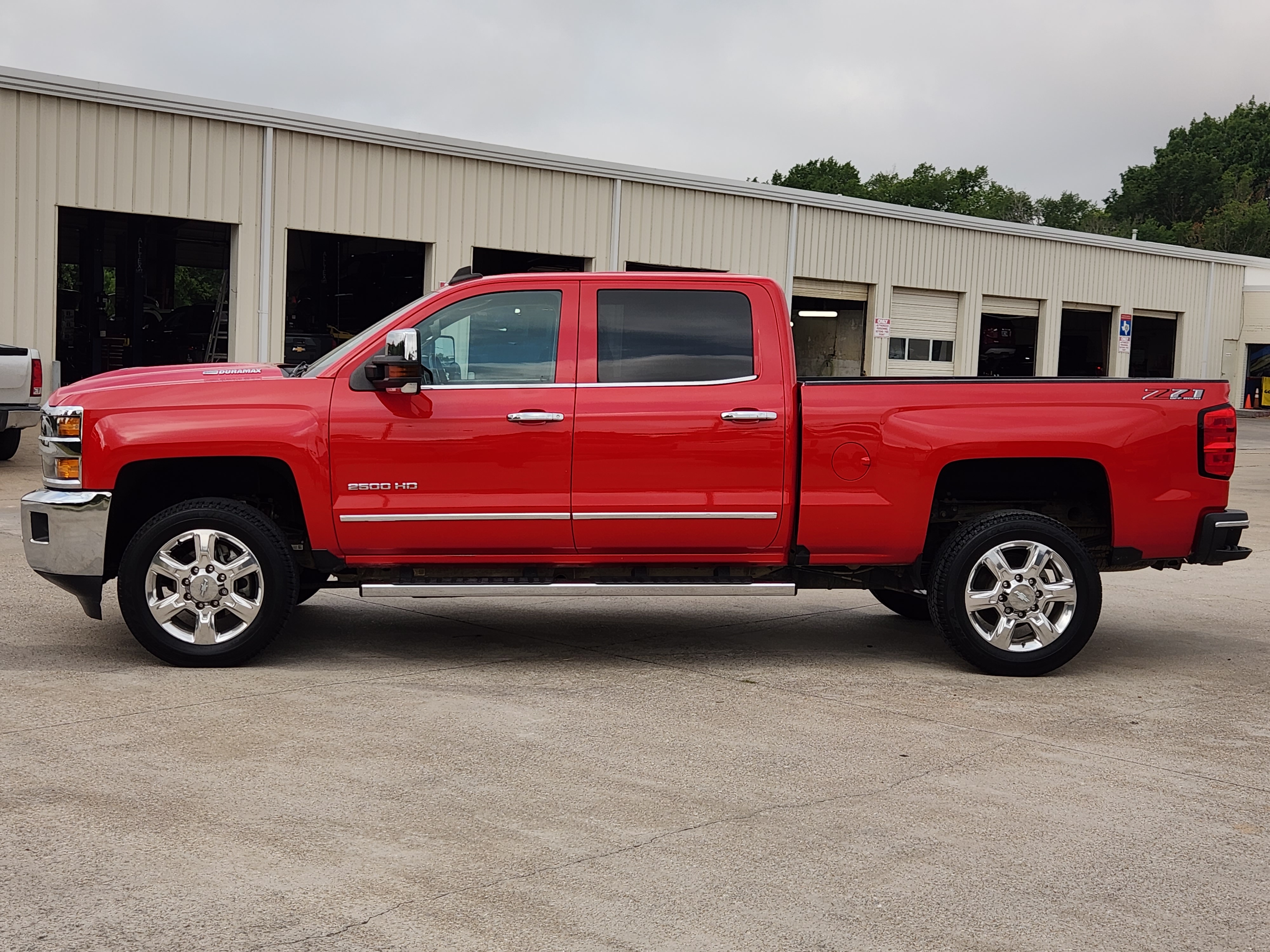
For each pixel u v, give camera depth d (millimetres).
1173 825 4336
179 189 20641
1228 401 6746
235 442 6270
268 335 21781
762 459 6512
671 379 6520
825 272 29531
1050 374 34469
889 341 31203
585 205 25484
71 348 24266
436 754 4941
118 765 4691
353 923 3373
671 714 5668
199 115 20641
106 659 6520
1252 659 7246
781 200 28422
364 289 25188
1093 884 3787
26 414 15477
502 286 6516
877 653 7168
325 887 3613
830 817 4324
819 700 6012
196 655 6316
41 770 4609
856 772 4859
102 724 5258
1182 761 5117
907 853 4004
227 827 4074
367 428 6340
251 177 21359
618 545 6539
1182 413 6680
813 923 3445
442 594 6445
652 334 6543
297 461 6309
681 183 26766
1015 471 6934
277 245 21750
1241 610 8938
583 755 4988
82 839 3930
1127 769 4992
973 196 100750
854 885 3729
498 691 6020
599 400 6438
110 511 6301
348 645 7055
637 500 6453
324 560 6457
